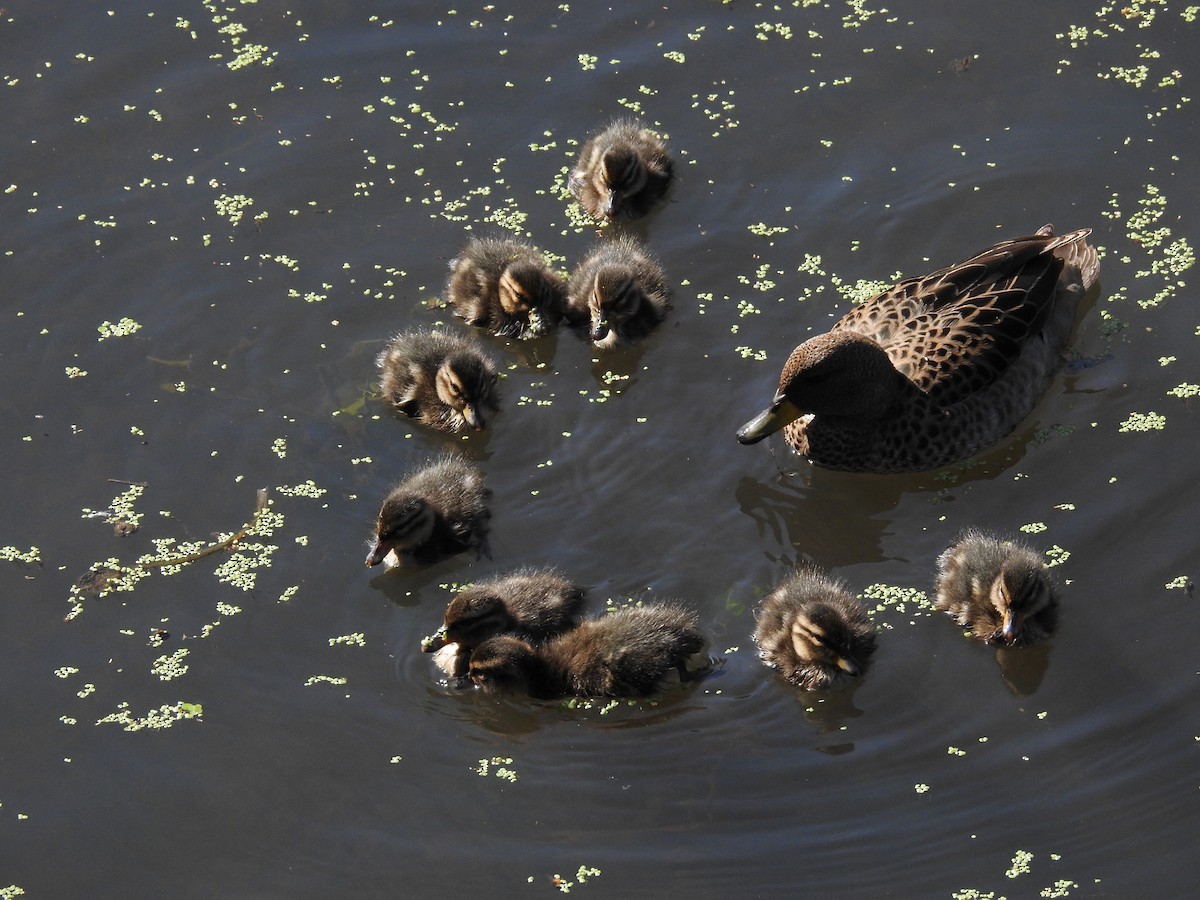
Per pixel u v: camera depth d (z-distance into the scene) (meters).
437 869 10.18
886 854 10.21
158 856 10.31
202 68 17.69
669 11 18.34
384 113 17.25
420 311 15.27
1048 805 10.49
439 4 18.34
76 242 15.77
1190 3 17.77
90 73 17.56
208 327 14.98
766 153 16.64
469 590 11.91
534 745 11.13
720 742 11.12
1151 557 12.35
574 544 12.96
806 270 15.48
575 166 16.66
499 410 14.31
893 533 12.99
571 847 10.33
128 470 13.48
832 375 13.13
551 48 17.95
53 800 10.70
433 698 11.55
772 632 11.85
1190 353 14.20
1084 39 17.50
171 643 11.94
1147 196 15.76
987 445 13.65
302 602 12.34
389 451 13.87
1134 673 11.43
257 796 10.73
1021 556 11.85
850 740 11.09
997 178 16.08
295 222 16.08
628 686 11.40
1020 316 13.70
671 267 15.65
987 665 11.66
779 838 10.35
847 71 17.42
